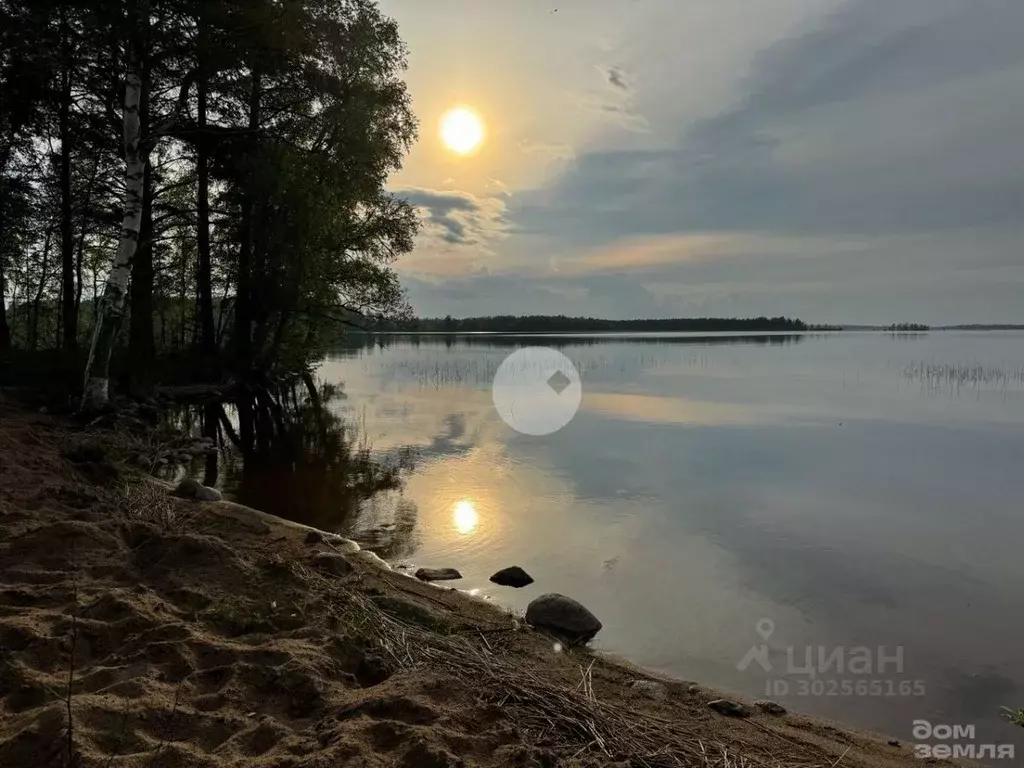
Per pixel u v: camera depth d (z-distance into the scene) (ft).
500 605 20.07
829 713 15.08
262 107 67.72
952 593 21.99
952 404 70.54
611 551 25.71
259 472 38.29
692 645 18.25
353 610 16.85
